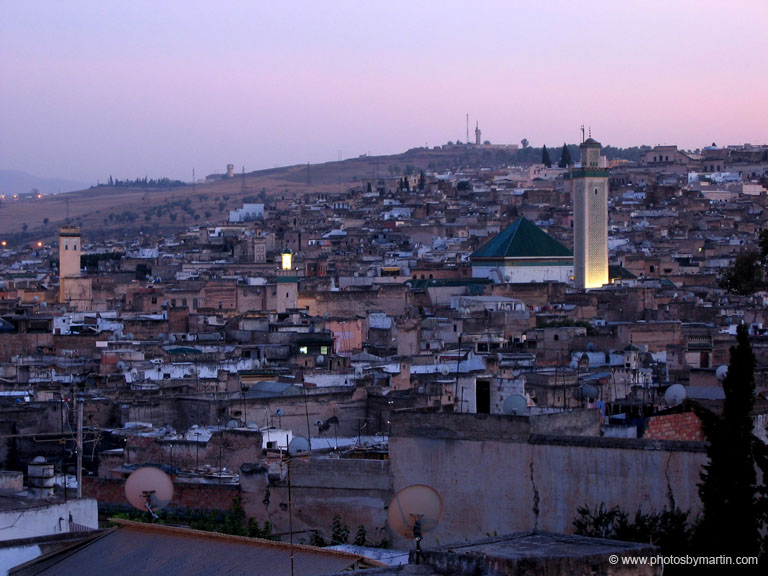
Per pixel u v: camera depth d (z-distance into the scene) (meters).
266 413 113.31
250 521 69.12
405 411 65.38
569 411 72.94
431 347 186.62
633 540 56.34
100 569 50.44
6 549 51.94
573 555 39.12
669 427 70.38
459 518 62.97
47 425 110.75
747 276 174.62
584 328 195.75
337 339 191.00
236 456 85.25
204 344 180.00
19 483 77.81
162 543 51.50
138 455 88.19
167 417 115.62
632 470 59.03
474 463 62.94
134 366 153.12
